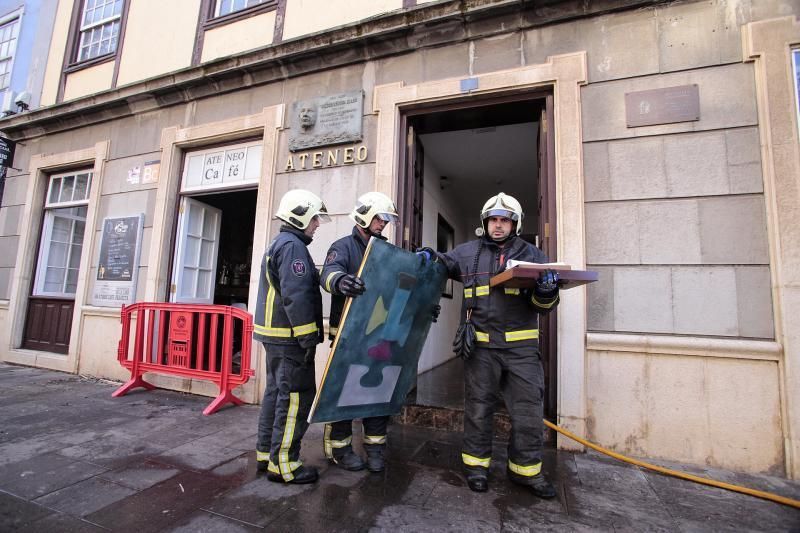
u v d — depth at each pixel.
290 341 2.45
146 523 1.97
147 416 3.68
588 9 3.50
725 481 2.64
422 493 2.35
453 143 5.39
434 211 6.23
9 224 6.48
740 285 2.94
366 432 2.73
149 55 5.79
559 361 3.22
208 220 5.62
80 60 6.60
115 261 5.29
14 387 4.66
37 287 6.21
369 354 2.56
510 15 3.70
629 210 3.24
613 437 3.08
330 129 4.29
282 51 4.49
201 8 5.48
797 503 2.26
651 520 2.12
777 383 2.79
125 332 4.60
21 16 7.38
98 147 5.76
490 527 2.01
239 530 1.93
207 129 5.00
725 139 3.08
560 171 3.41
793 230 2.83
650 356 3.05
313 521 2.02
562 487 2.49
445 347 6.73
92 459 2.71
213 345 4.09
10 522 1.94
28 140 6.57
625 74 3.38
